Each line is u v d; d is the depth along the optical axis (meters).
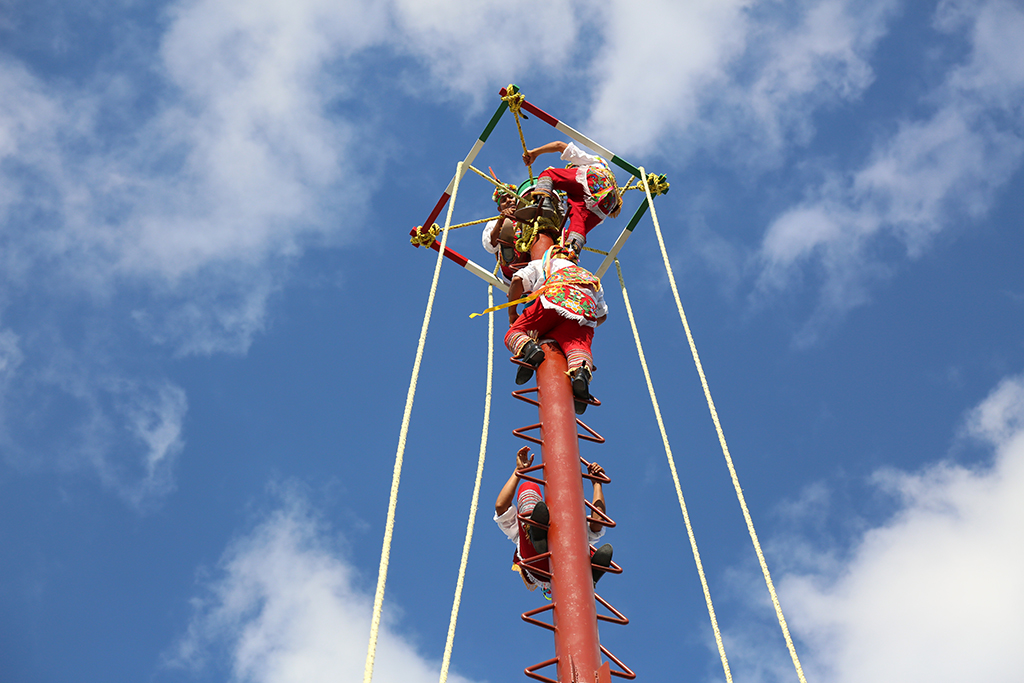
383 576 5.99
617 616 7.35
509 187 10.42
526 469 8.10
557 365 8.44
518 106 10.14
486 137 10.23
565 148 10.38
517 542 8.03
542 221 9.81
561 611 6.73
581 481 7.62
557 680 6.58
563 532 7.18
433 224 11.34
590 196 10.08
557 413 8.00
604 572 7.59
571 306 8.51
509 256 10.27
